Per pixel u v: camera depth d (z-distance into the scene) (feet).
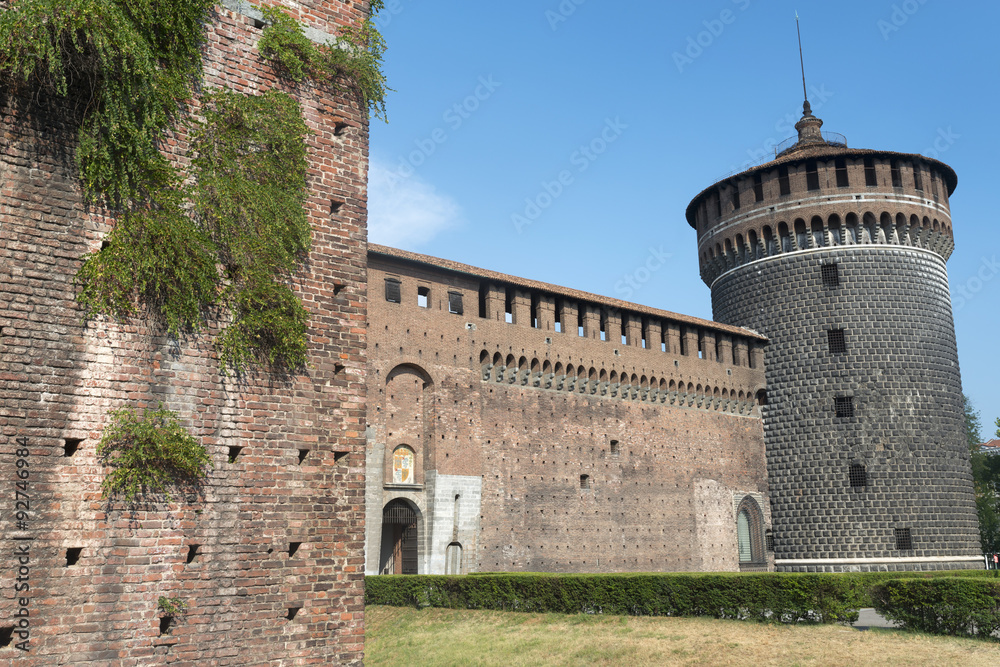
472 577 120.78
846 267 194.80
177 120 47.16
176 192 45.85
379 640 109.81
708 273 220.23
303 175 51.34
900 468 185.88
